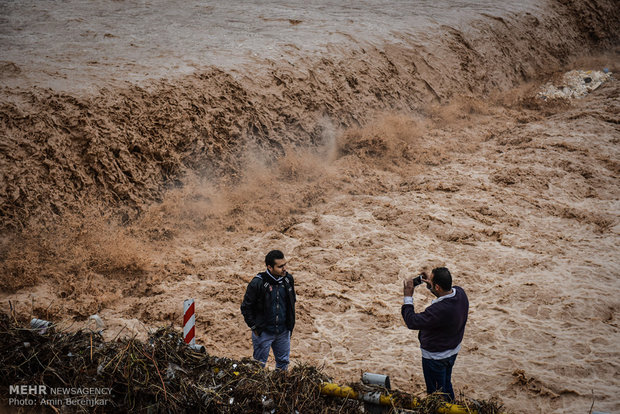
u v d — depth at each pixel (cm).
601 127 1548
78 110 1021
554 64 2227
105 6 1806
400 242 963
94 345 471
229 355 647
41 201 898
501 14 2166
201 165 1131
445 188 1173
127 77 1159
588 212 1086
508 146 1445
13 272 783
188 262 890
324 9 2006
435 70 1753
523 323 727
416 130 1509
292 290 532
